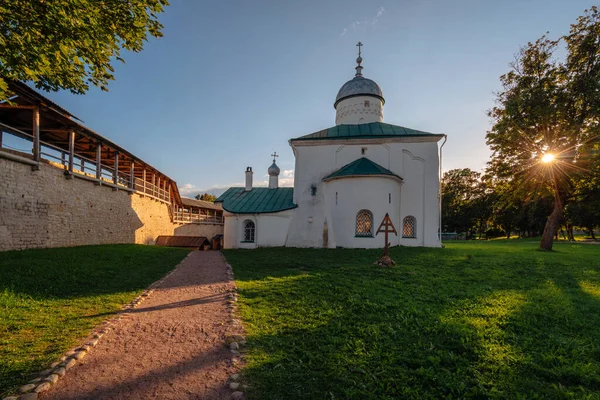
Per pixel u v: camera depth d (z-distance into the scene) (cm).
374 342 516
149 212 2923
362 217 2003
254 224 2339
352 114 2647
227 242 2425
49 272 969
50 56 690
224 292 855
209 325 595
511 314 668
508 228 5175
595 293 877
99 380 397
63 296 772
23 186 1438
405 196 2156
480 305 737
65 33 683
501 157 2309
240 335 539
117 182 2256
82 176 1850
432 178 2145
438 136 2142
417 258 1491
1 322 568
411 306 718
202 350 488
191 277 1084
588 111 2002
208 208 4578
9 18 629
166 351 484
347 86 2706
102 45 810
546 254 1755
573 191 2272
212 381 400
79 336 527
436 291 877
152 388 382
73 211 1791
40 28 656
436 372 430
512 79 2225
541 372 436
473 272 1155
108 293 826
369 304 724
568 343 529
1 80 661
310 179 2264
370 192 1970
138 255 1573
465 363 455
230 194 2714
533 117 2080
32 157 1492
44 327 561
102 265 1188
